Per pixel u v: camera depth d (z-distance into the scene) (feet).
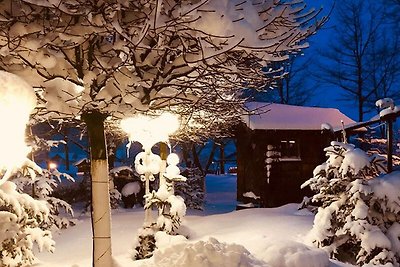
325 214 29.55
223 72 16.46
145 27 13.48
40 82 16.14
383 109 33.04
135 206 56.49
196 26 14.15
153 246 28.76
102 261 18.28
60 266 26.11
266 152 52.31
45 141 36.60
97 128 18.26
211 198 70.49
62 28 14.94
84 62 16.65
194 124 31.12
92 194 18.45
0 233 23.27
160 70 16.28
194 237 32.12
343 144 30.22
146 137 29.66
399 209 28.25
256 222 35.29
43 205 26.04
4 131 11.72
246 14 14.84
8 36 14.26
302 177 52.90
